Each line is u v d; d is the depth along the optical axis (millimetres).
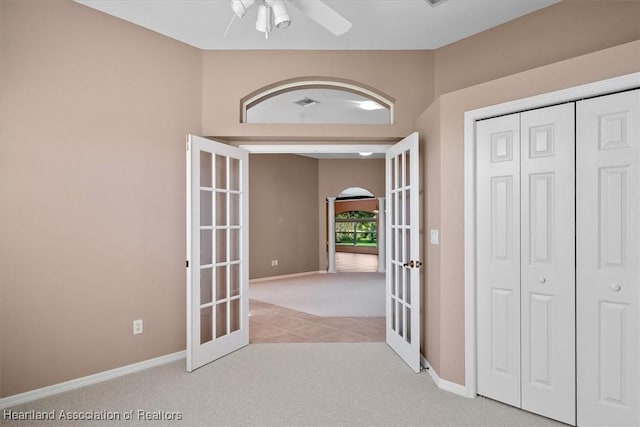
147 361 3299
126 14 3090
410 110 3699
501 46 3258
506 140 2633
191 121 3586
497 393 2676
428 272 3262
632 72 2129
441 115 2943
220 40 3516
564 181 2385
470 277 2760
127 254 3191
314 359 3508
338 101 5336
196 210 3268
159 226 3383
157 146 3369
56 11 2840
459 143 2844
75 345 2914
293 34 3395
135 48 3242
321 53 3711
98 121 3037
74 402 2674
